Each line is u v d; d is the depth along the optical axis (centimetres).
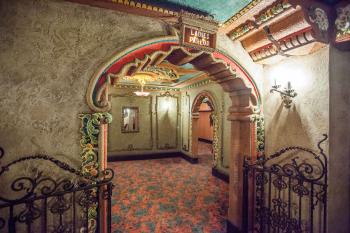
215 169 709
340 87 254
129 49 247
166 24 272
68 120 230
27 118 215
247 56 327
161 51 264
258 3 236
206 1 239
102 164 243
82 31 235
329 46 243
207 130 1588
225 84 358
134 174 732
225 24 287
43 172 221
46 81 222
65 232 212
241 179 349
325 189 229
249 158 310
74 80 232
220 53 302
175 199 520
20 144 212
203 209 467
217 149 704
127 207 475
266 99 334
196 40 273
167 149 1009
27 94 215
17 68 211
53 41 224
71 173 231
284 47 267
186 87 948
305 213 269
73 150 232
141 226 396
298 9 225
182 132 1008
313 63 261
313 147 260
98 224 237
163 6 248
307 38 236
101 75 242
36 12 218
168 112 1005
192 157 895
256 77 333
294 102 286
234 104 365
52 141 224
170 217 431
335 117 248
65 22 229
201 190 582
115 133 920
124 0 234
